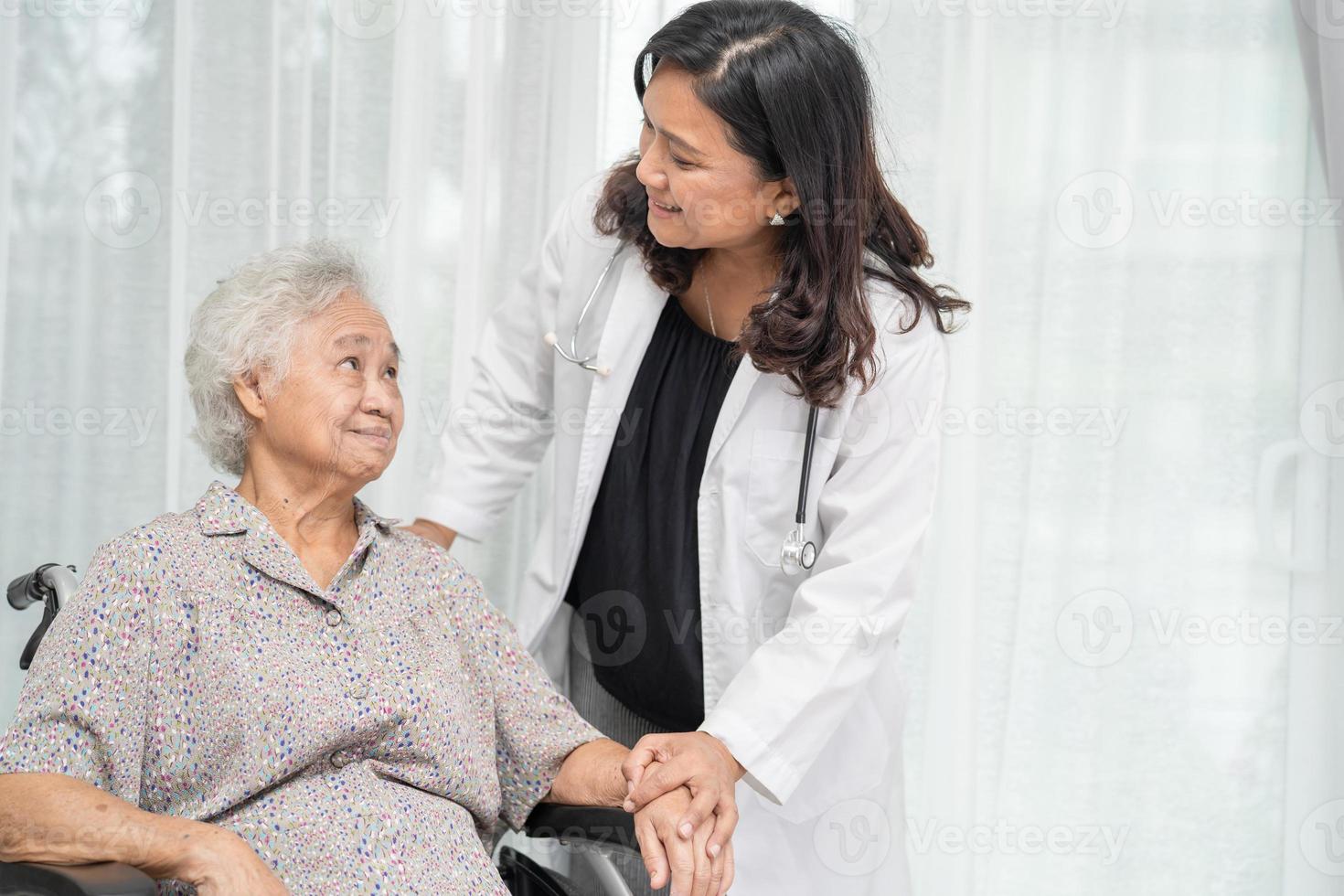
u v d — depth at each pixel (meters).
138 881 0.95
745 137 1.21
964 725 1.91
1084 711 1.98
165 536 1.17
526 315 1.58
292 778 1.16
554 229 1.54
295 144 1.78
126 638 1.11
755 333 1.29
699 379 1.44
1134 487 1.96
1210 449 1.95
